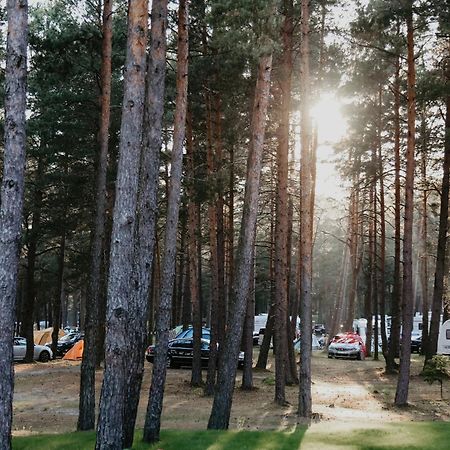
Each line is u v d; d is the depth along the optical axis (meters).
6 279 8.34
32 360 29.73
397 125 21.78
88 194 24.17
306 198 14.29
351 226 38.78
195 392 18.23
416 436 9.94
